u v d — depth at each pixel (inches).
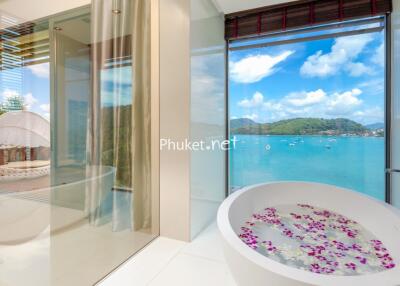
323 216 77.9
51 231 51.0
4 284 41.9
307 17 93.7
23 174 43.4
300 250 56.7
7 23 40.4
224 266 65.8
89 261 61.1
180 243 79.2
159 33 80.1
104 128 65.7
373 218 68.5
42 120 47.1
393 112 83.3
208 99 93.5
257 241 61.4
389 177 87.8
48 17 48.8
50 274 51.1
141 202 81.1
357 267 49.8
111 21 67.2
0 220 40.4
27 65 43.8
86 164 60.0
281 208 84.7
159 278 60.4
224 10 103.7
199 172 86.5
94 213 63.4
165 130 81.1
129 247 74.9
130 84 74.9
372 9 84.3
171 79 79.0
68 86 53.8
